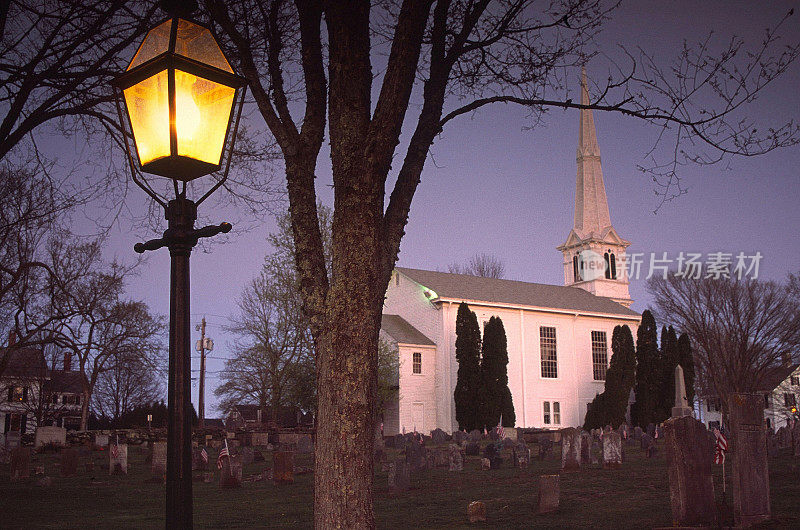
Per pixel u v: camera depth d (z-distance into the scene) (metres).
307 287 5.91
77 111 8.73
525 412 53.12
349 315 5.47
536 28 7.39
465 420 46.31
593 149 70.81
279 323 41.59
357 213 5.58
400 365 48.59
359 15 5.80
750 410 9.51
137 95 4.40
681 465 9.43
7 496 17.30
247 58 6.34
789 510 10.38
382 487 17.66
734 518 9.37
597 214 68.62
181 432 3.97
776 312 45.06
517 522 11.57
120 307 41.28
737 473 9.36
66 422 67.56
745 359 45.16
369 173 5.61
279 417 46.31
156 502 16.19
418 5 5.67
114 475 22.61
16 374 47.56
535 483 17.03
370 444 5.40
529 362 54.28
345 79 5.74
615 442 19.23
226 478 18.58
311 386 40.88
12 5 8.25
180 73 4.25
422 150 6.50
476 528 11.26
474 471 20.80
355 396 5.37
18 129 8.19
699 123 7.16
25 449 21.89
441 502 14.61
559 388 55.28
